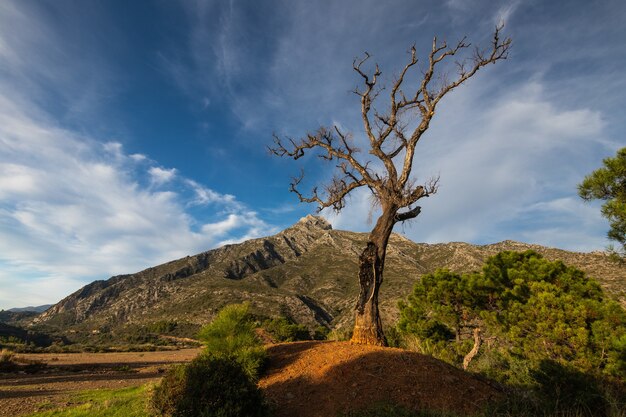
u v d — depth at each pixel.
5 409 9.41
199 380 6.67
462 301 14.38
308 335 45.56
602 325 9.14
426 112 12.43
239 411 6.31
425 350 15.33
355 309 11.28
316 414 6.91
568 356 10.01
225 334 9.91
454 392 7.39
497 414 6.23
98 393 11.83
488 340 14.71
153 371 22.09
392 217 11.79
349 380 7.95
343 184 14.23
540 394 6.49
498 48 12.28
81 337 108.31
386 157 12.43
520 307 11.55
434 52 12.71
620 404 5.92
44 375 18.39
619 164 10.09
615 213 9.96
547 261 12.94
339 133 13.85
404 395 7.24
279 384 8.38
